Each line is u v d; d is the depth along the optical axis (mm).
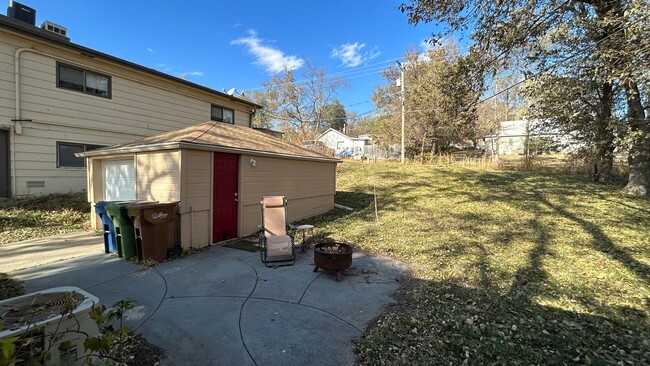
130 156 6336
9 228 6465
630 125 8617
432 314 3199
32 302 2008
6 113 7461
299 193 8344
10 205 7281
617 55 4520
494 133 24547
